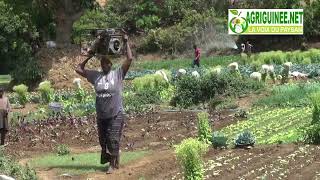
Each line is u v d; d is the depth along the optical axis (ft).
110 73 44.65
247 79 87.76
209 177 41.50
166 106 82.58
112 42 44.42
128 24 183.52
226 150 50.75
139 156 49.96
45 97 93.40
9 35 157.89
